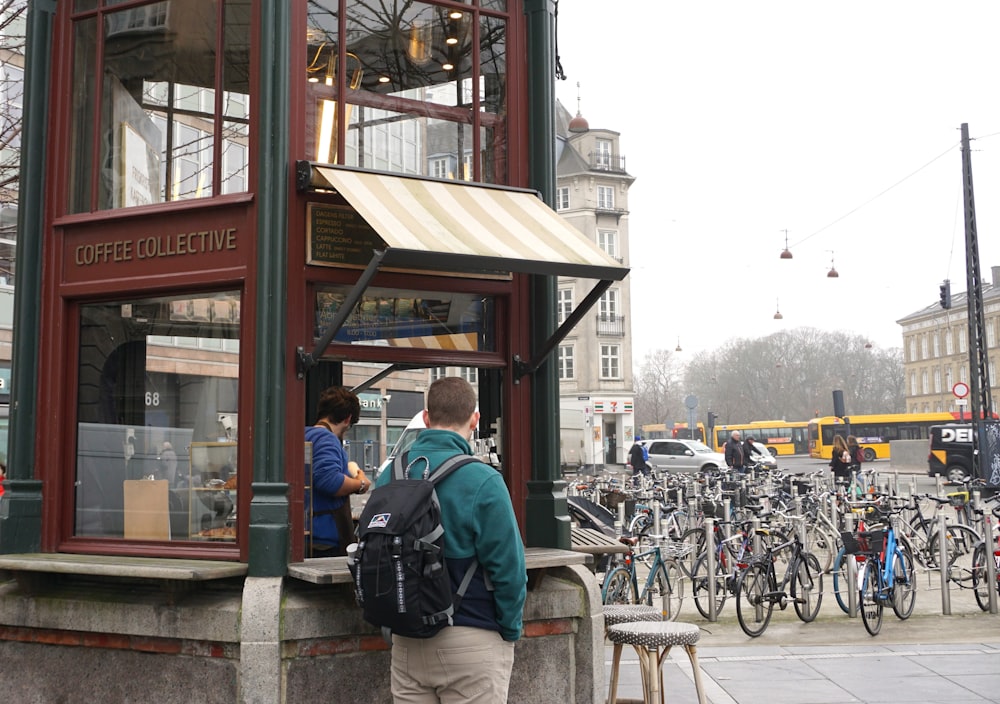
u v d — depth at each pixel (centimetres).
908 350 10656
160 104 616
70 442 617
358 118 612
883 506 1486
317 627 536
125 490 602
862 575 1016
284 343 566
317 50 602
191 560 569
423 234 530
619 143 6644
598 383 6384
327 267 585
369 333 597
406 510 401
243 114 590
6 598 591
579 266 541
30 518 609
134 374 608
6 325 1816
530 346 648
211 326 589
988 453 2828
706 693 781
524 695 586
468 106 657
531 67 677
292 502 561
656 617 645
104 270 617
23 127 642
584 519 1042
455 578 412
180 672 550
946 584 1140
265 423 558
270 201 572
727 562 1153
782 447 7469
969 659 898
